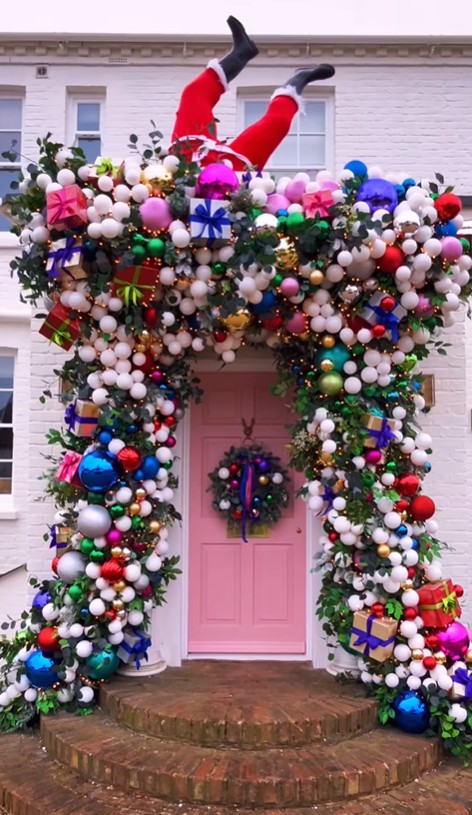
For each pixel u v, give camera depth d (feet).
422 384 15.98
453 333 16.40
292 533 16.30
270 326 13.89
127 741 11.99
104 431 13.66
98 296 13.01
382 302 13.10
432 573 13.57
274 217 12.62
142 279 12.75
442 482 16.07
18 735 13.76
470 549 16.80
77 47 20.17
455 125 20.17
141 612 13.67
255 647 15.93
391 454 14.02
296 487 16.37
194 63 20.22
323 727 11.92
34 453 16.58
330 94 20.61
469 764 12.38
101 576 13.29
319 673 14.71
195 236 12.39
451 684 12.48
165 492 14.15
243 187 12.84
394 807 10.68
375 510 13.48
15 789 11.25
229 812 10.49
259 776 10.69
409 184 13.48
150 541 13.85
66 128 20.18
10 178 20.44
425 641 13.15
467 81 20.35
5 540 18.51
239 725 11.65
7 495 19.10
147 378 14.10
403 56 20.39
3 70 20.15
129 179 12.69
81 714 13.34
